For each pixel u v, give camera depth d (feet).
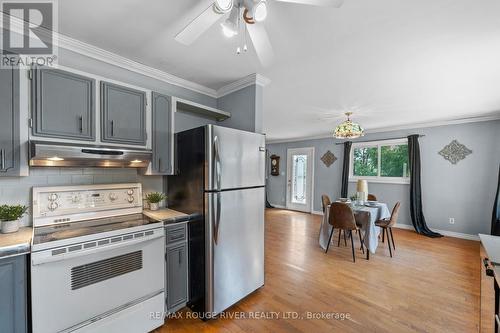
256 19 3.74
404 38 5.49
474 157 13.16
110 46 6.12
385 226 11.05
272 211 21.79
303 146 21.66
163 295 5.86
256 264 7.23
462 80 7.79
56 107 5.14
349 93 9.29
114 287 5.00
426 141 14.76
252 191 7.03
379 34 5.35
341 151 19.03
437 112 11.92
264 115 12.94
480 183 13.00
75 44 5.90
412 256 10.68
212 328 5.79
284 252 11.12
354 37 5.49
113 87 6.00
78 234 4.72
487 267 4.41
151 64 7.07
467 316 6.28
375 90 8.89
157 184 7.73
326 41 5.67
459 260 10.21
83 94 5.52
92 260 4.72
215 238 5.99
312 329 5.77
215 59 6.74
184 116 8.27
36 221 5.26
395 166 16.25
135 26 5.26
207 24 3.87
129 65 6.91
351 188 18.47
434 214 14.47
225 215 6.23
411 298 7.15
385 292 7.50
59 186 5.70
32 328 4.09
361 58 6.49
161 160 6.88
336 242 12.64
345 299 7.09
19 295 4.06
